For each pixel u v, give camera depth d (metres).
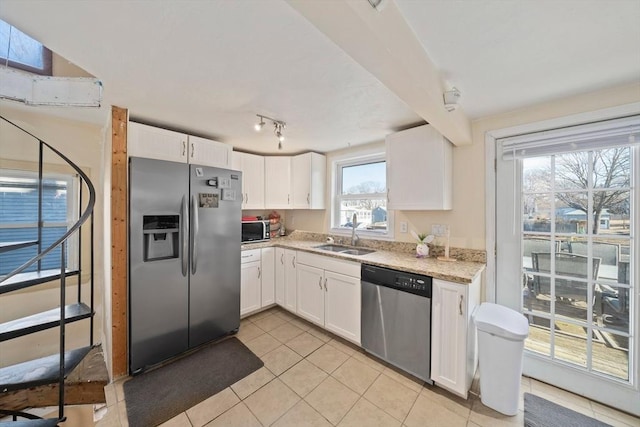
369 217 3.08
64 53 1.24
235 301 2.56
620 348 1.60
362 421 1.51
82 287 2.34
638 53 1.22
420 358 1.82
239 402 1.66
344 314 2.35
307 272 2.72
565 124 1.73
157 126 2.35
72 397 1.55
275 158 3.39
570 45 1.17
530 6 0.94
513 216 1.96
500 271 2.02
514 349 1.52
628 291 1.58
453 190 2.22
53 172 2.19
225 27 1.06
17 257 2.14
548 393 1.74
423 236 2.35
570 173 1.75
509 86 1.56
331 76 1.46
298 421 1.51
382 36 0.89
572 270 1.75
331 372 1.96
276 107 1.92
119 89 1.62
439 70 1.39
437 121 1.64
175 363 2.08
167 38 1.13
